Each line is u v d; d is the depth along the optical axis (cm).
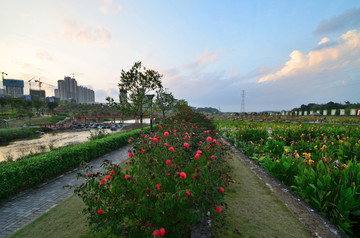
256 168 502
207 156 343
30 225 308
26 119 5875
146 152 308
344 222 246
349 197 241
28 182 512
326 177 275
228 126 1886
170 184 211
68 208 365
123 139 1187
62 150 704
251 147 658
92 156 826
